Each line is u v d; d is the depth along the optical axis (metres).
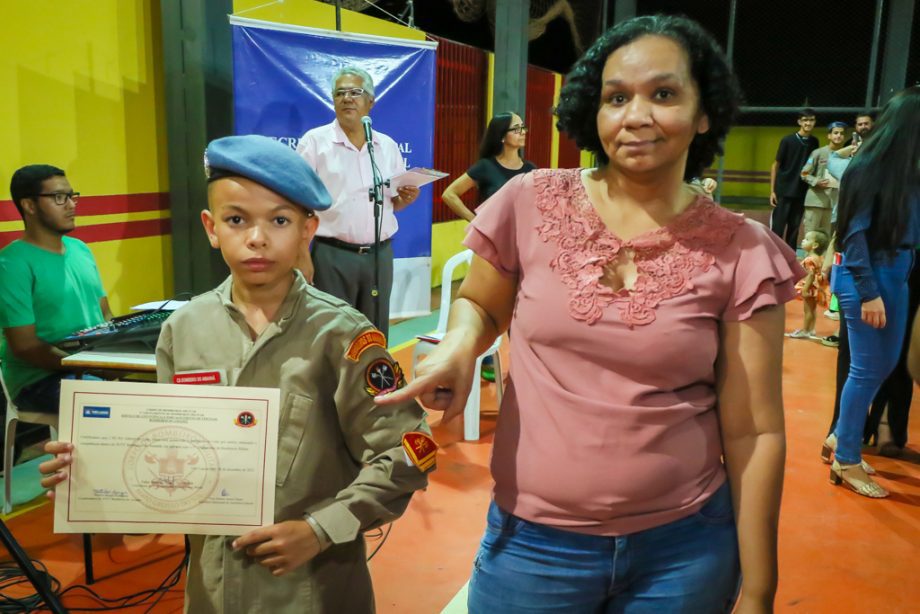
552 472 1.15
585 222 1.18
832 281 3.35
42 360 3.03
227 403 1.22
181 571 2.63
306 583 1.29
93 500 1.22
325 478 1.29
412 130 4.92
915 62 11.91
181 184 4.59
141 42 4.47
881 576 2.67
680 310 1.12
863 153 3.01
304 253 1.32
